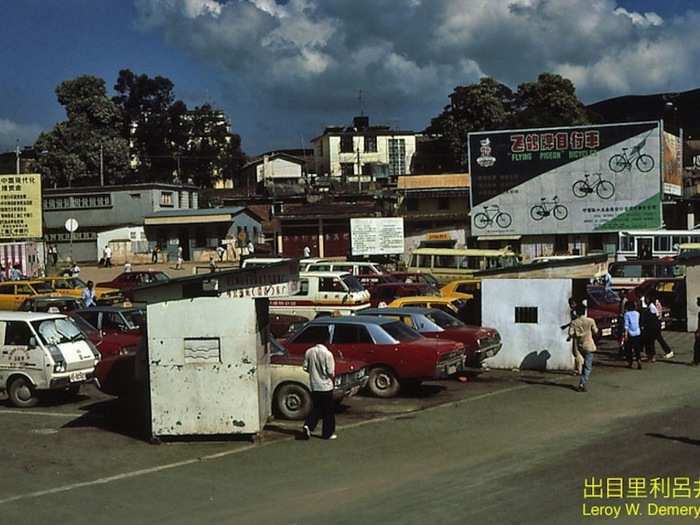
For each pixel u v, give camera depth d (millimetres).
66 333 17062
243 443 12648
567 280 19828
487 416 14398
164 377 12742
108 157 73500
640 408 14852
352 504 9125
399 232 52031
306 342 16875
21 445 12797
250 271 13805
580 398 16062
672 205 62906
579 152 52312
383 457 11555
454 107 81125
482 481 9898
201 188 78562
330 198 70125
